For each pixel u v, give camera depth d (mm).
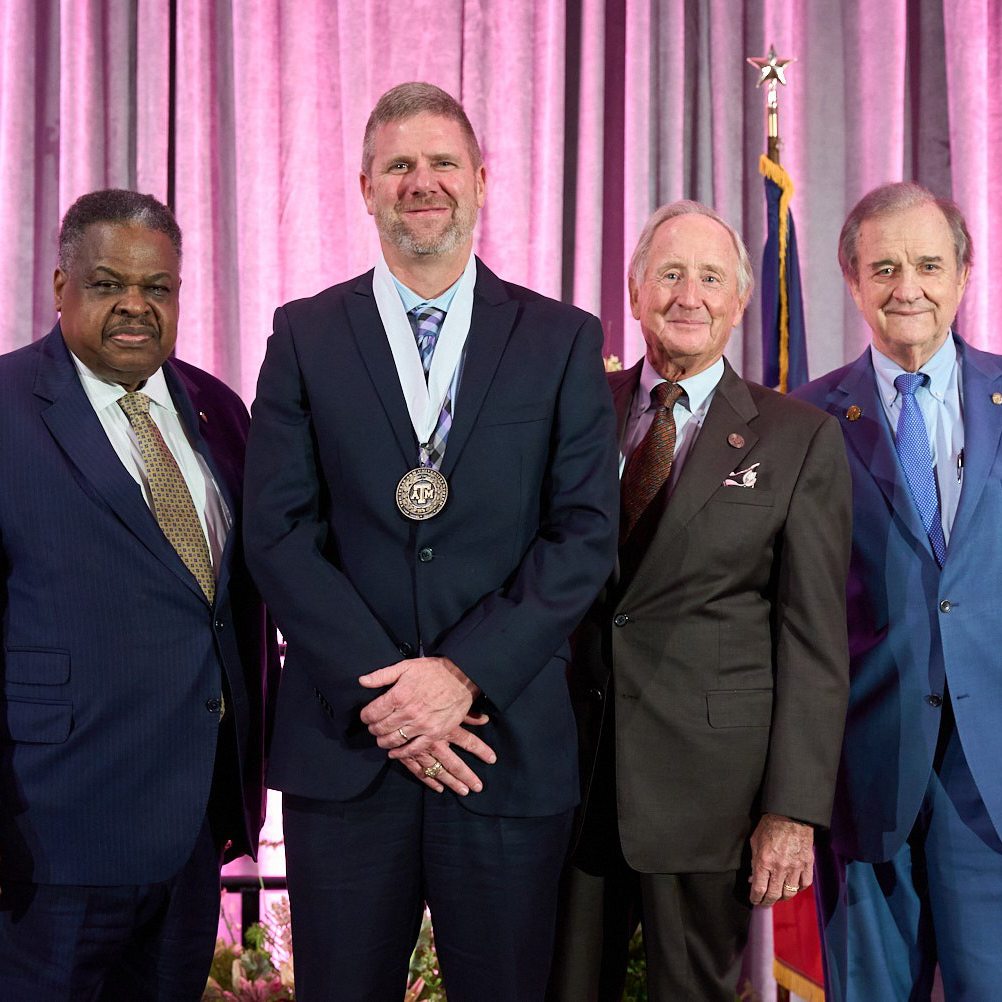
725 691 1995
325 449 1849
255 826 2037
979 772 2100
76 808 1816
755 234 3627
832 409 2312
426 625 1782
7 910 1833
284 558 1776
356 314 1903
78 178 3494
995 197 3574
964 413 2219
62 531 1826
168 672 1855
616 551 1847
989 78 3600
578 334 1897
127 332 1868
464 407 1830
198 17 3535
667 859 1959
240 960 2660
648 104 3566
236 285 3607
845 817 2195
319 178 3557
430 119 1865
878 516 2199
